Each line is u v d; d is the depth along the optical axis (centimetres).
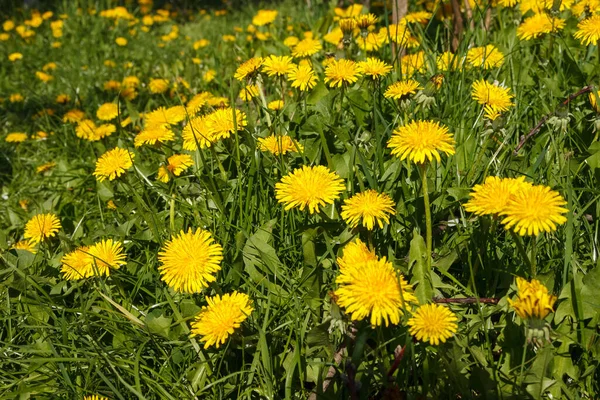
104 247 65
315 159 74
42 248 76
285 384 59
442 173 70
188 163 76
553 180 68
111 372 61
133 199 78
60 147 118
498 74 87
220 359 61
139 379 59
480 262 63
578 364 58
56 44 212
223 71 134
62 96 141
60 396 61
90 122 107
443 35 112
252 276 65
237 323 56
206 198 74
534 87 86
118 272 67
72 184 102
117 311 66
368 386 56
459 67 86
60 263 72
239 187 71
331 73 75
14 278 70
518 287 53
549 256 62
